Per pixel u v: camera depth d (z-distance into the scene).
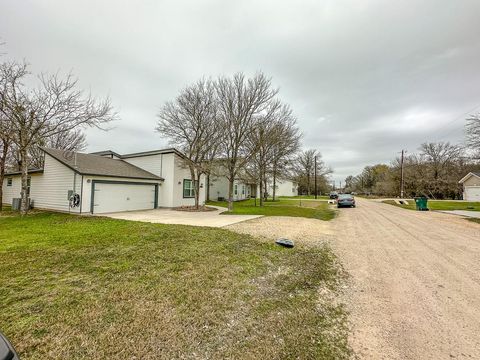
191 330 2.77
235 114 16.70
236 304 3.47
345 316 3.19
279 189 56.25
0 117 12.35
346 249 6.92
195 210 17.48
